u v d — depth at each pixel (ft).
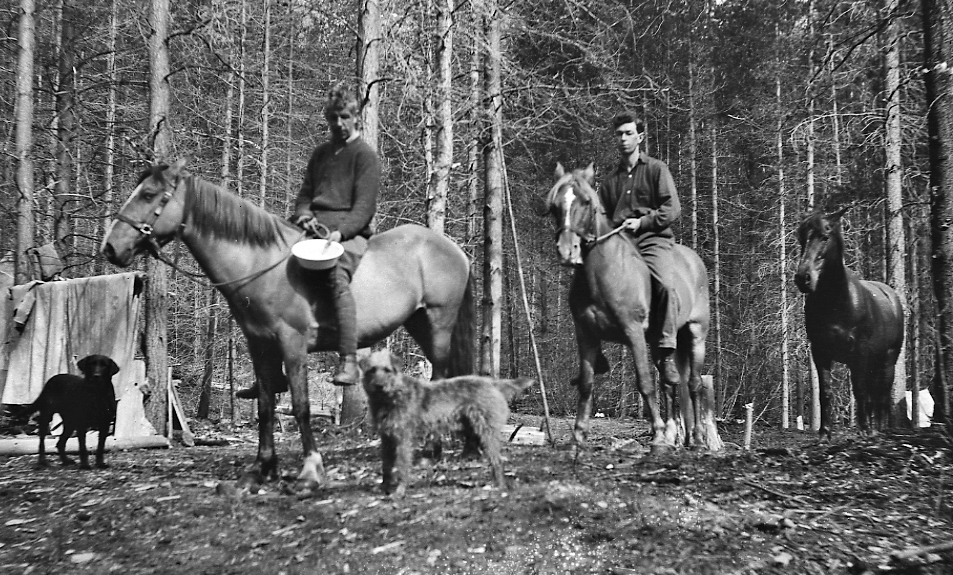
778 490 22.89
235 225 24.26
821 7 53.62
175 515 20.80
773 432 60.03
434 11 49.29
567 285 110.83
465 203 72.79
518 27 52.06
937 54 33.81
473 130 53.78
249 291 24.26
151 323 46.85
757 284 95.50
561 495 20.70
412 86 47.09
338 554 17.15
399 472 21.80
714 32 93.09
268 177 75.36
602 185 35.96
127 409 43.62
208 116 74.23
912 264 66.49
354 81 47.29
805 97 57.36
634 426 73.51
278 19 70.03
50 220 64.23
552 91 54.29
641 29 79.46
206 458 35.19
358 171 25.89
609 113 72.08
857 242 74.02
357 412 46.68
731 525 18.58
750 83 92.17
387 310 26.78
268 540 18.44
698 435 36.35
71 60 68.85
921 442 29.81
